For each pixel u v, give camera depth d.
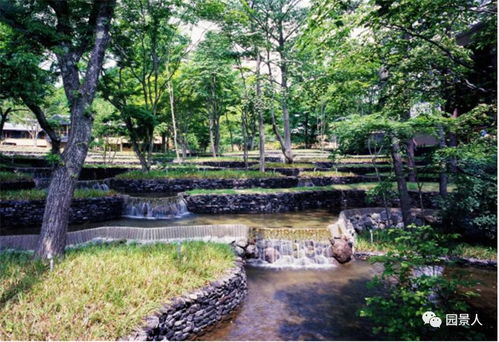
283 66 16.88
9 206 10.06
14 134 38.03
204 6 14.27
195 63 19.25
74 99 6.19
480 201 8.11
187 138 32.19
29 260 5.73
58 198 5.94
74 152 6.07
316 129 37.28
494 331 5.20
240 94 20.97
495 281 7.34
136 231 8.72
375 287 7.21
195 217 12.18
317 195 14.38
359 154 28.52
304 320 5.81
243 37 15.96
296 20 18.03
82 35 6.88
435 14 4.70
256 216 12.49
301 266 8.63
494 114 6.21
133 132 16.73
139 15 14.30
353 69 7.12
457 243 8.90
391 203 13.82
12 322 3.89
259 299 6.67
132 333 4.08
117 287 4.86
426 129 7.26
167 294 5.07
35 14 6.59
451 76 5.88
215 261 6.65
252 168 19.83
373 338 5.23
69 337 3.76
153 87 20.55
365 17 4.55
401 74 6.18
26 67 9.12
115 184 14.63
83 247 7.07
